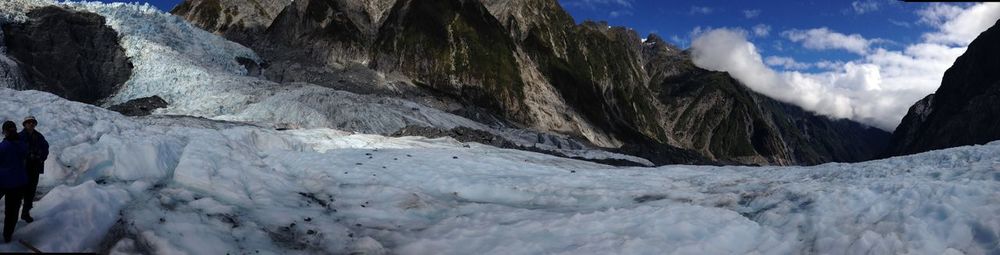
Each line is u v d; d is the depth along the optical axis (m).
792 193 13.25
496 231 11.95
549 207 15.37
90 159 13.69
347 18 122.12
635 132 143.00
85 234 9.24
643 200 15.29
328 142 32.44
